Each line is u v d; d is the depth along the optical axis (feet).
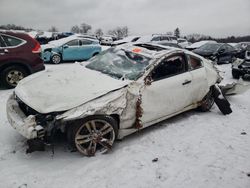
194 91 15.85
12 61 21.61
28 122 10.14
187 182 10.23
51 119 10.33
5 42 21.49
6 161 10.82
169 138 13.65
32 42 22.66
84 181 9.91
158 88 13.33
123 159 11.48
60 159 11.19
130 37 67.15
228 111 17.40
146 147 12.59
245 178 10.62
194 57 16.35
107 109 11.13
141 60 13.87
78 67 14.58
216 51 43.16
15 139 12.59
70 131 10.84
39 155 11.39
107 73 13.58
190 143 13.25
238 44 55.16
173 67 14.74
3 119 14.97
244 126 15.84
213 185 10.13
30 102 11.00
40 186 9.51
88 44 44.16
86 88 11.57
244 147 13.15
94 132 11.30
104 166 10.90
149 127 14.85
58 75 13.16
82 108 10.57
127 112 12.18
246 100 21.52
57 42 42.83
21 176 9.96
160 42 53.98
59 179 9.94
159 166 11.14
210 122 16.15
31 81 12.98
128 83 12.13
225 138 14.05
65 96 11.02
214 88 17.88
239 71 29.60
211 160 11.80
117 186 9.76
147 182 10.09
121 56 14.70
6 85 21.85
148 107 13.05
